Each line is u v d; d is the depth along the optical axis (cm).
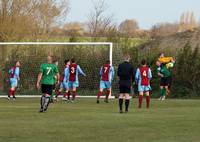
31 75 8069
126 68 4769
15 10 9606
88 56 8106
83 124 3769
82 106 5756
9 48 8225
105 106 5775
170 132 3331
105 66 6556
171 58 7375
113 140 2950
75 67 6812
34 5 9838
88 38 9531
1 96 7769
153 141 2925
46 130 3394
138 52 8369
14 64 8069
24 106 5684
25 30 9706
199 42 9594
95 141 2906
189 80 7988
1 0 9538
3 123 3819
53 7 10069
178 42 9688
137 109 5319
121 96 4819
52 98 6419
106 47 8119
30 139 2970
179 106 5841
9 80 7669
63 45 8156
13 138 3009
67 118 4234
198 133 3284
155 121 4012
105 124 3781
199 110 5191
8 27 9531
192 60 8025
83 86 7969
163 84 7294
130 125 3722
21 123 3822
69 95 6862
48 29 10081
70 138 3023
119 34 9212
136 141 2916
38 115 4509
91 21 10931
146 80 5553
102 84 6512
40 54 8169
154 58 8169
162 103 6397
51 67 4816
